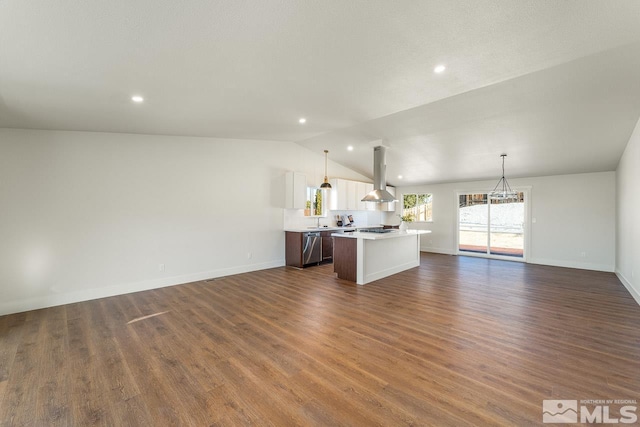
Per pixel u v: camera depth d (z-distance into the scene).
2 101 2.60
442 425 1.67
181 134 4.72
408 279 5.25
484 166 6.53
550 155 5.47
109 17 1.51
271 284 4.84
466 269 6.17
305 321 3.24
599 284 4.89
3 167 3.48
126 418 1.74
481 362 2.37
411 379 2.14
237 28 1.73
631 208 4.32
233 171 5.57
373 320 3.27
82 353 2.51
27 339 2.79
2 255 3.47
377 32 1.89
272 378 2.15
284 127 4.64
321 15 1.67
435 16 1.75
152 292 4.38
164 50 1.92
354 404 1.86
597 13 1.78
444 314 3.46
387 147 5.82
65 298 3.86
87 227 4.03
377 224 9.30
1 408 1.82
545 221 6.78
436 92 3.07
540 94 3.41
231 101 3.12
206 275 5.20
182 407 1.83
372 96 3.17
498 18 1.80
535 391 1.98
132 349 2.59
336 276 5.42
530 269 6.17
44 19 1.47
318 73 2.52
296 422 1.71
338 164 7.81
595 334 2.89
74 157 3.94
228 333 2.93
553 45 2.16
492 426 1.66
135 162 4.44
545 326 3.09
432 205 8.84
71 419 1.73
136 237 4.44
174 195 4.82
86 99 2.70
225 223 5.45
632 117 3.79
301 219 6.87
